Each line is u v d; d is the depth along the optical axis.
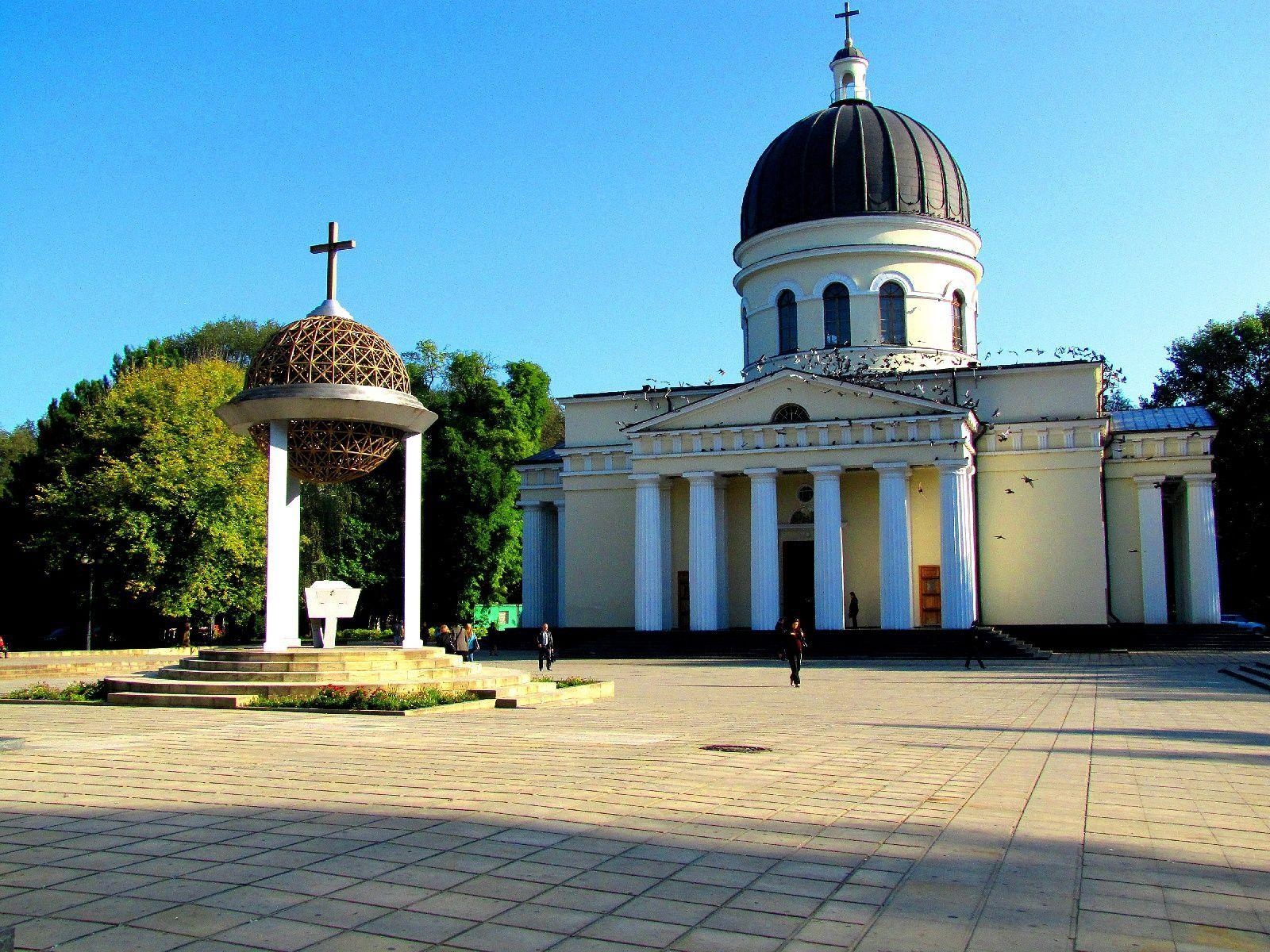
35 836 9.01
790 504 49.34
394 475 61.47
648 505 47.06
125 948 6.08
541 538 56.34
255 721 17.48
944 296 51.81
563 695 22.52
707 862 8.09
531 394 72.38
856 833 9.14
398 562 61.22
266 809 10.05
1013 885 7.55
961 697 24.42
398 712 18.59
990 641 41.38
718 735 16.16
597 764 12.87
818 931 6.48
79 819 9.70
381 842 8.71
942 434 43.41
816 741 15.66
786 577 49.38
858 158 51.19
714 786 11.34
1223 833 9.39
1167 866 8.17
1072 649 44.12
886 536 43.53
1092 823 9.76
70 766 12.68
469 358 62.84
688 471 46.59
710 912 6.83
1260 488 64.25
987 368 47.94
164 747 14.29
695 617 45.91
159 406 48.25
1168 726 18.30
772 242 52.72
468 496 59.72
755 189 53.62
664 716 19.30
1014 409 47.78
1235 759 14.05
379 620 63.81
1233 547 66.62
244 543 47.50
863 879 7.65
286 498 22.78
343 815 9.78
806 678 31.78
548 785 11.35
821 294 51.31
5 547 53.28
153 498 45.09
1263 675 28.41
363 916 6.71
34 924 6.53
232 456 47.25
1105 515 48.72
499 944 6.18
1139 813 10.23
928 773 12.58
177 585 46.31
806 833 9.12
